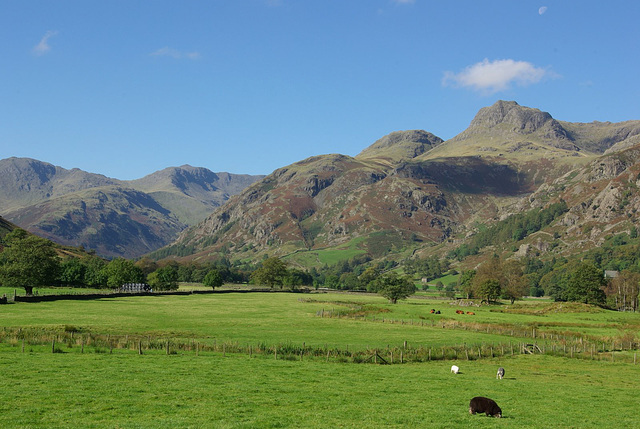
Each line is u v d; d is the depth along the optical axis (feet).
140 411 105.19
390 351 205.26
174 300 528.63
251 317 364.79
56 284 642.63
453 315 417.69
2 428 90.94
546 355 223.10
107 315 335.47
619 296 621.72
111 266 645.51
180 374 144.66
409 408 116.88
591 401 133.39
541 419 111.96
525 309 493.36
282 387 133.80
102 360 161.99
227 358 178.91
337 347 221.87
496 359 209.97
